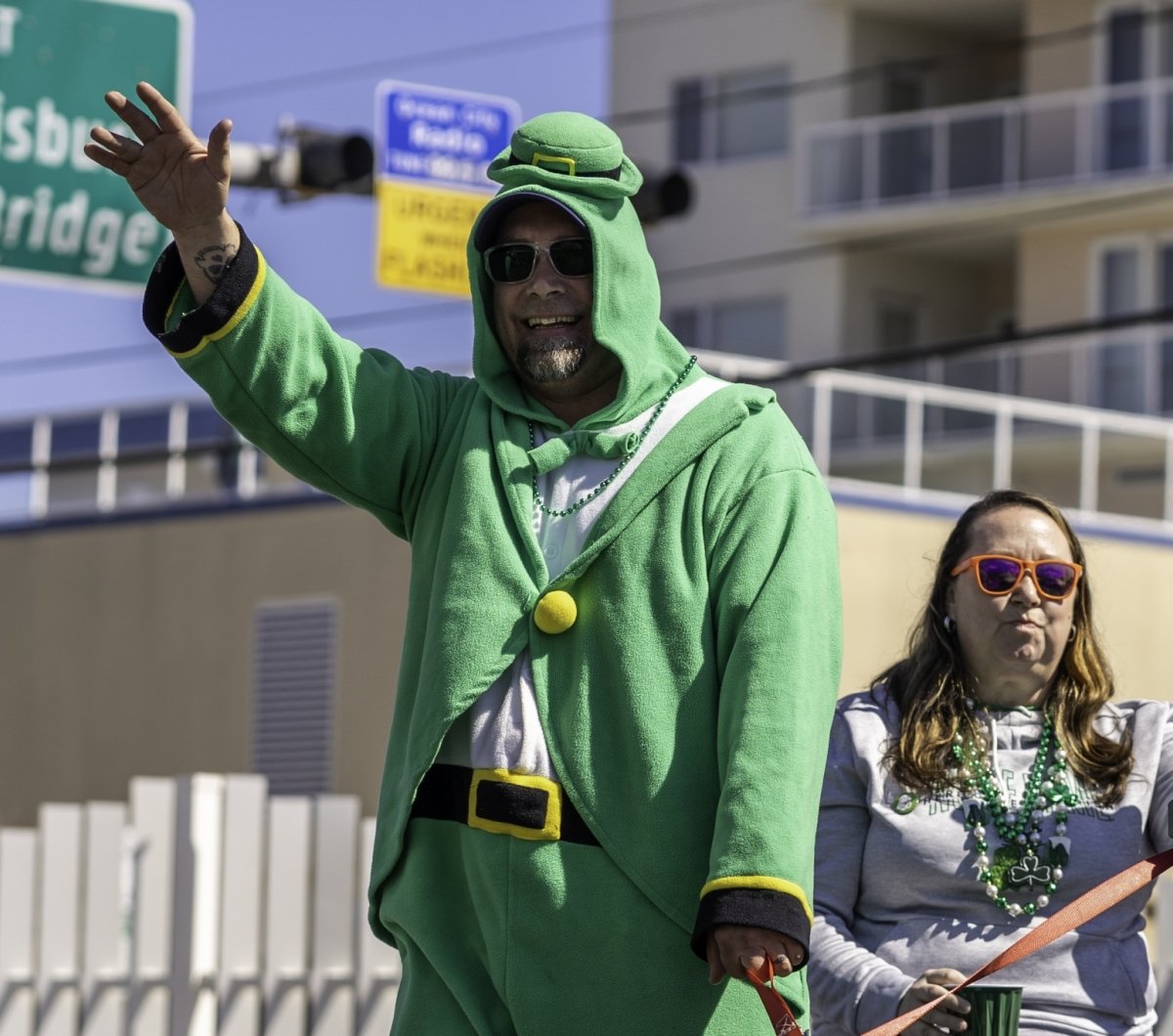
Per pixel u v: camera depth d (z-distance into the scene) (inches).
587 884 220.8
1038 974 262.5
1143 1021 266.1
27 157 681.6
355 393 233.5
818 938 263.7
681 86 1663.4
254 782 493.0
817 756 217.0
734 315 1626.5
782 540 225.6
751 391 235.1
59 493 1114.1
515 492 231.8
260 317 226.1
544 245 235.0
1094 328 724.0
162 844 494.3
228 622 1027.9
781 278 1605.6
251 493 1050.1
